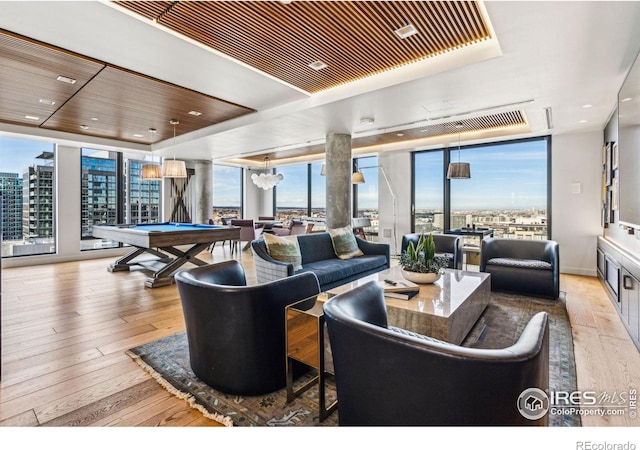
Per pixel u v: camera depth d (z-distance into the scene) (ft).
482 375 3.33
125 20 8.42
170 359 7.92
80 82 12.50
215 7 7.98
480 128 18.74
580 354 8.18
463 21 8.57
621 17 7.46
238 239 17.61
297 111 14.52
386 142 22.89
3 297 13.26
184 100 14.46
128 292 14.07
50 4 7.73
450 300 8.57
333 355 4.49
